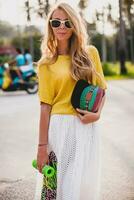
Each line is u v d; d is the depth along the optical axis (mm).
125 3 45188
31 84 20500
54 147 3908
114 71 37969
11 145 9070
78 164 3850
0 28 70500
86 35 3936
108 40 80812
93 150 3908
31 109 14742
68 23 3861
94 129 3914
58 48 3930
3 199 5770
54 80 3867
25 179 6645
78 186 3850
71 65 3850
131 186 6141
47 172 3773
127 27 76438
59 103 3883
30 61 20594
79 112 3842
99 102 3838
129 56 79938
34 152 8398
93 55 3984
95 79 3939
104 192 5898
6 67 20234
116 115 12797
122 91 19906
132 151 8234
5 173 7000
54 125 3885
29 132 10523
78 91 3811
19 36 68250
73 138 3867
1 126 11469
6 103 16719
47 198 3934
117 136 9711
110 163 7391
